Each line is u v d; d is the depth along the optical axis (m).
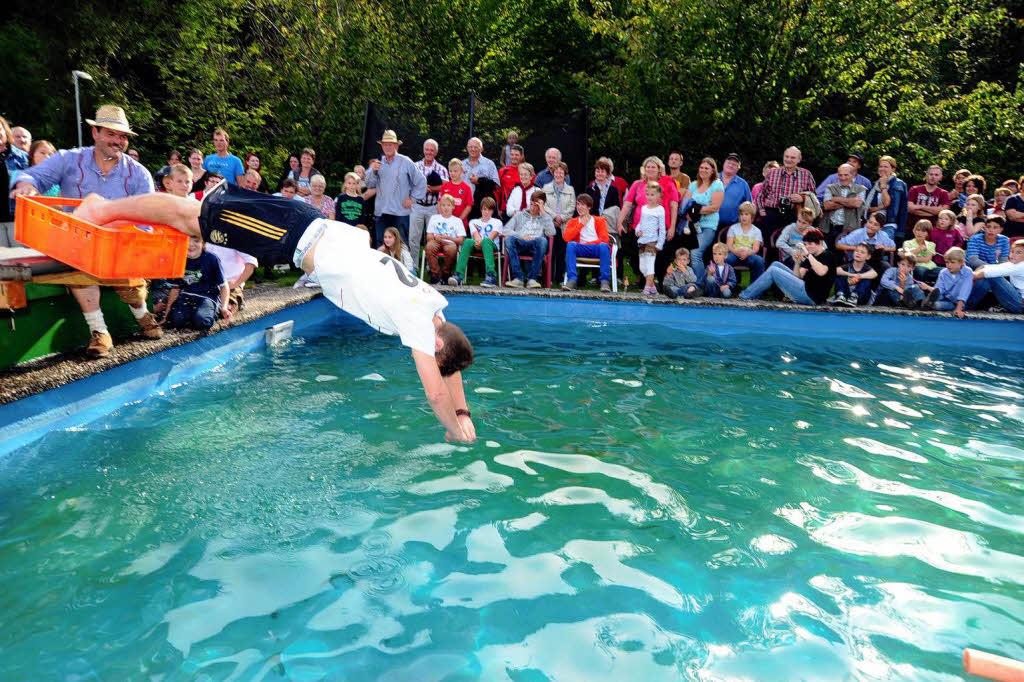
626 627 2.38
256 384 5.04
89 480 3.41
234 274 5.95
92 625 2.33
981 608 2.54
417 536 2.95
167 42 13.80
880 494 3.49
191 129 13.02
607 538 2.97
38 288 4.29
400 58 13.09
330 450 3.84
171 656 2.19
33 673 2.10
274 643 2.26
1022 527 3.17
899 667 2.21
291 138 12.85
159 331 5.01
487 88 15.20
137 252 3.42
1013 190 8.62
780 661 2.23
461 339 3.04
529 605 2.49
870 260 8.16
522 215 8.63
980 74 15.53
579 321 7.91
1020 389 5.51
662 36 12.03
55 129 12.73
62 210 3.79
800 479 3.64
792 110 12.16
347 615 2.42
